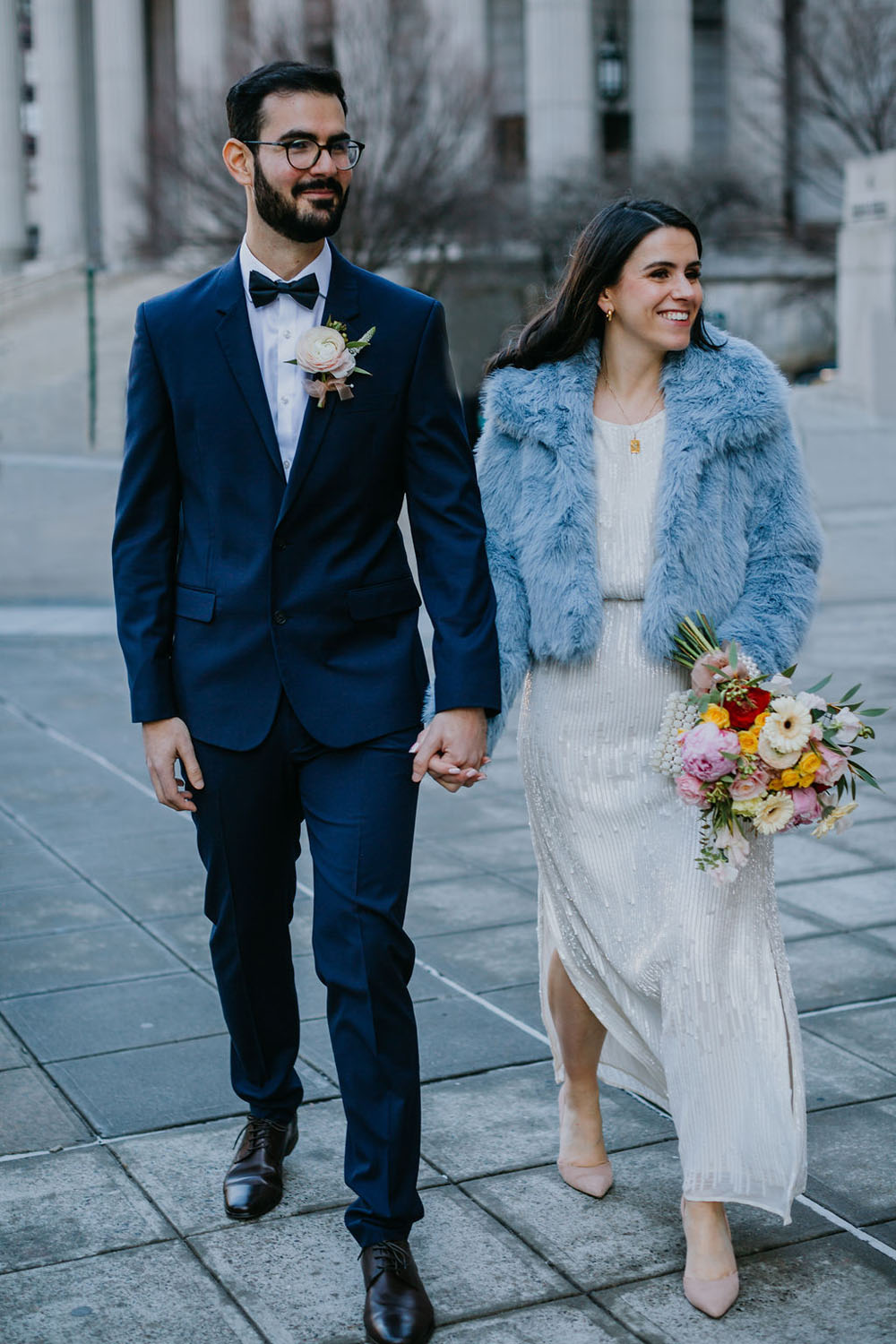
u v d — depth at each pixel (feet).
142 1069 13.20
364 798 9.78
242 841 10.19
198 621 10.03
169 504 10.28
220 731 9.96
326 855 9.77
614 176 129.90
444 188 98.73
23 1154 11.69
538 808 10.53
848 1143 11.63
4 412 95.35
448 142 100.01
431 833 20.53
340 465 9.82
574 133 146.51
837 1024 13.85
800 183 150.92
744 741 9.34
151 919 17.16
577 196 119.44
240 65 101.71
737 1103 9.54
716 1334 9.25
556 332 10.36
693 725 9.79
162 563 10.26
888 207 97.50
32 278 144.15
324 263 9.93
